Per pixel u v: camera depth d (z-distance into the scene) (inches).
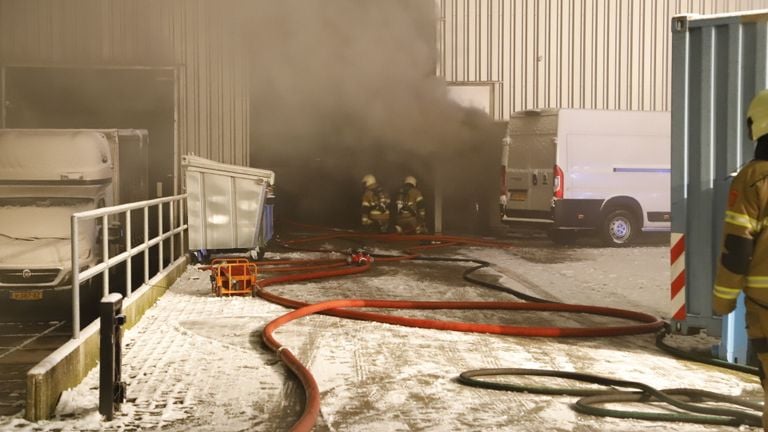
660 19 800.3
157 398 226.1
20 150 438.9
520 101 803.4
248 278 412.8
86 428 200.5
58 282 381.4
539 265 552.1
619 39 799.7
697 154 281.9
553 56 800.9
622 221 671.8
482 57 805.9
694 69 281.1
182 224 530.9
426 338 308.0
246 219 541.6
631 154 669.3
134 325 327.9
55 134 452.4
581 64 799.7
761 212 152.4
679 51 282.0
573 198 658.2
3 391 245.8
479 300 409.7
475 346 295.0
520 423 204.7
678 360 279.0
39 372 206.7
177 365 262.7
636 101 800.3
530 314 370.6
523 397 228.2
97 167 445.1
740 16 269.1
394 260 572.4
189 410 215.6
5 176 431.2
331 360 271.7
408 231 748.0
